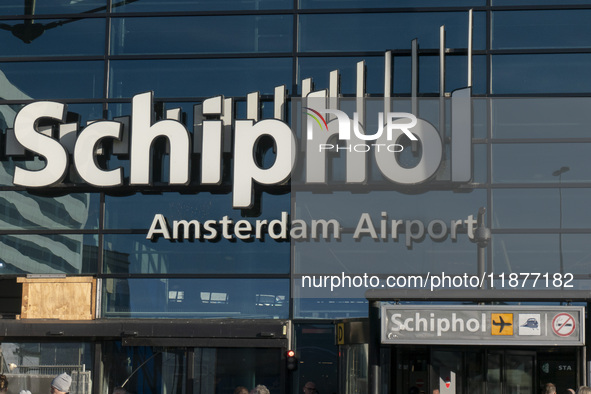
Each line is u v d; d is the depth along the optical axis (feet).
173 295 61.72
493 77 61.62
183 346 60.49
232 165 61.87
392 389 56.34
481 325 48.08
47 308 62.08
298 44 63.26
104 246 62.49
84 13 65.00
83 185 62.23
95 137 61.77
